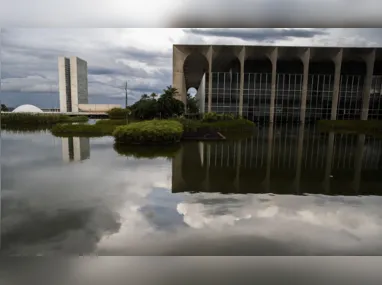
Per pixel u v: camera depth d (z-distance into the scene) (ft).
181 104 114.83
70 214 17.85
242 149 47.98
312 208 19.33
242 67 118.62
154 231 15.34
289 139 63.26
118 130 52.65
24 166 32.53
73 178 27.04
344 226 16.25
